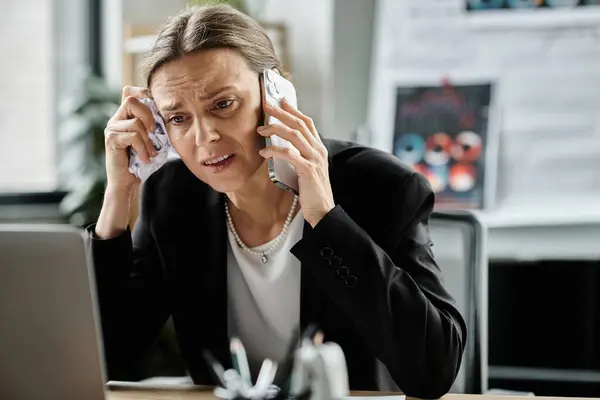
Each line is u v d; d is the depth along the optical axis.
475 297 2.09
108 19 4.66
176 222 1.96
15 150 4.55
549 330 4.12
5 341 1.45
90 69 4.73
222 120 1.69
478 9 4.13
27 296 1.43
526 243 4.08
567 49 4.07
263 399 1.56
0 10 4.50
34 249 1.41
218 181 1.73
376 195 1.83
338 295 1.66
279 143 1.70
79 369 1.45
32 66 4.59
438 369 1.68
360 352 1.84
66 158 4.67
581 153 4.05
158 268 2.01
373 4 4.28
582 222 4.03
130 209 1.94
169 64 1.70
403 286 1.67
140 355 2.04
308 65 4.37
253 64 1.72
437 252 2.14
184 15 1.74
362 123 4.34
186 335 1.96
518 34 4.11
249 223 1.90
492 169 4.09
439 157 4.14
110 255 1.91
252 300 1.92
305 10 4.35
